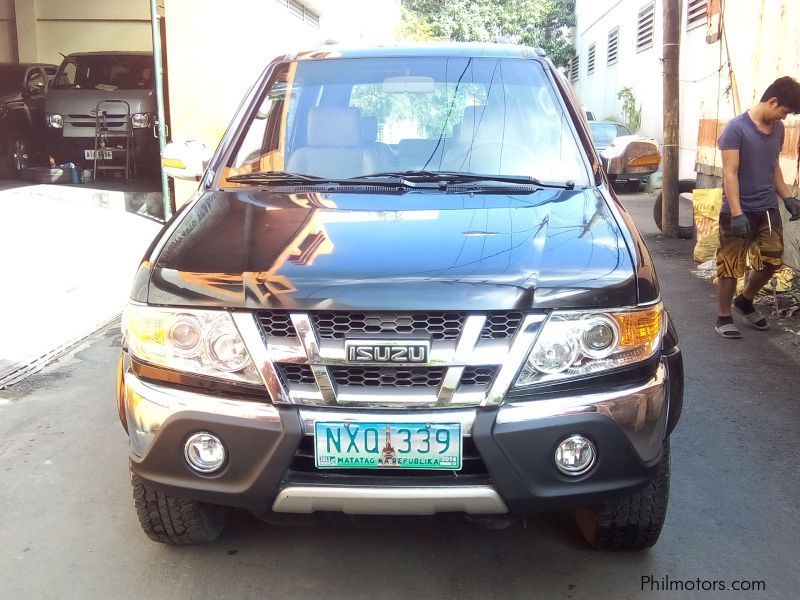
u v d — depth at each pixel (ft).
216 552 10.66
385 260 8.94
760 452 13.62
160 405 8.82
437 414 8.38
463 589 9.83
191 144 13.51
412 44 14.34
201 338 8.71
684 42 48.62
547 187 11.60
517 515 8.78
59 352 19.17
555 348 8.50
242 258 9.22
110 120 39.52
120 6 56.44
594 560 10.43
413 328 8.38
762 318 20.71
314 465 8.66
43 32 56.70
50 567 10.39
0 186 38.29
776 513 11.63
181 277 9.03
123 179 41.27
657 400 8.89
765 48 30.48
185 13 34.96
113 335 20.62
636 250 9.56
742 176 19.24
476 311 8.34
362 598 9.66
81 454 13.78
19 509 11.90
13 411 15.66
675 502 11.94
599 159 12.57
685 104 49.24
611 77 81.05
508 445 8.38
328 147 12.48
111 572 10.25
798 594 9.71
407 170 12.07
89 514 11.74
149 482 9.09
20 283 24.71
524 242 9.41
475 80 13.16
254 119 13.02
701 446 13.87
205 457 8.76
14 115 41.09
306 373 8.52
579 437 8.57
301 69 13.71
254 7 40.01
